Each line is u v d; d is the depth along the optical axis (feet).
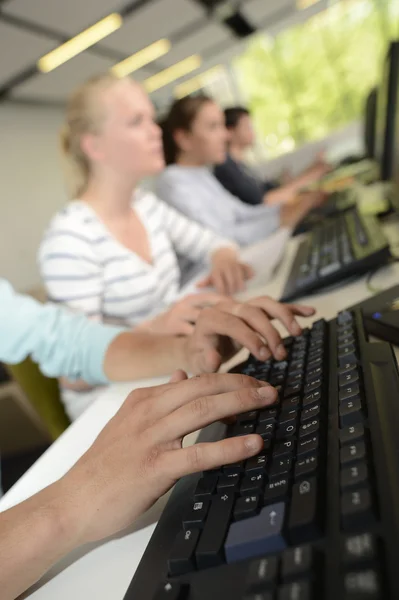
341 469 0.78
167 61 12.57
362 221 2.67
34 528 0.96
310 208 4.66
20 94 10.73
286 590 0.60
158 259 3.87
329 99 16.53
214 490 0.88
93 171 3.59
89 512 0.97
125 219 3.75
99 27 8.82
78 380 2.53
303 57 16.33
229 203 6.32
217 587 0.70
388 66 3.03
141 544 0.95
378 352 1.15
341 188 5.09
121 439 1.08
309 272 2.20
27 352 2.27
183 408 1.04
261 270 3.06
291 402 1.06
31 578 0.94
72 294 3.09
